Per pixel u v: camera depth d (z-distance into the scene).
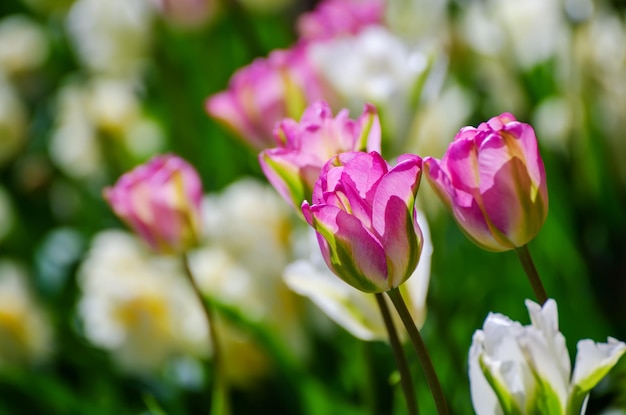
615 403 1.50
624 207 1.91
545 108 1.95
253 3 2.52
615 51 1.77
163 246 1.40
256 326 1.60
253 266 1.74
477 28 2.01
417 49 1.47
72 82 2.95
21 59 3.06
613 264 1.88
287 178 1.20
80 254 2.36
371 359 1.48
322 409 1.58
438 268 1.57
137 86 2.85
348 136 1.20
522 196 1.14
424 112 1.64
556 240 1.80
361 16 1.70
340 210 1.11
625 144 1.80
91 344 2.06
